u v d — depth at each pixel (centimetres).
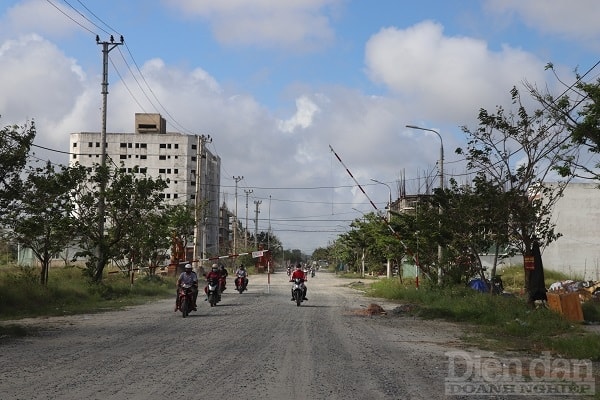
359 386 863
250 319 1841
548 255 4594
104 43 2964
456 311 2011
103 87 2964
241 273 3575
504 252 2564
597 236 4591
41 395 782
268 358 1089
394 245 3509
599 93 1330
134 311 2203
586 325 1767
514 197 2069
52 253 2669
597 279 4412
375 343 1342
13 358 1082
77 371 953
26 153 1798
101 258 2958
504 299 2078
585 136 1384
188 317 1922
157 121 11562
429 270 3077
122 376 912
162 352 1154
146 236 3162
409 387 869
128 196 2969
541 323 1652
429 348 1292
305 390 827
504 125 2083
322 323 1742
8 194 1862
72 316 1995
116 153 11081
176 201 10850
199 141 5341
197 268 5269
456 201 2283
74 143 11125
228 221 13638
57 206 2494
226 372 950
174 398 773
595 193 4619
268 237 12244
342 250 9800
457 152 2153
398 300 2953
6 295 2164
